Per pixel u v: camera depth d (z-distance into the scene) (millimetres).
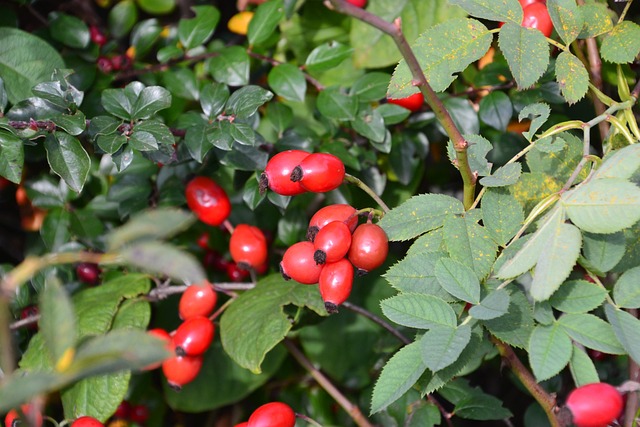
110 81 646
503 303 465
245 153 603
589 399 445
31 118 556
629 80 608
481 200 500
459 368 482
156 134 554
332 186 519
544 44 499
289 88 638
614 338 464
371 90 645
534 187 532
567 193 463
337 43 651
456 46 506
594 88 555
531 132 509
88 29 645
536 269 454
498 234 493
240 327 583
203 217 619
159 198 632
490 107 630
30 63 605
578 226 458
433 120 649
